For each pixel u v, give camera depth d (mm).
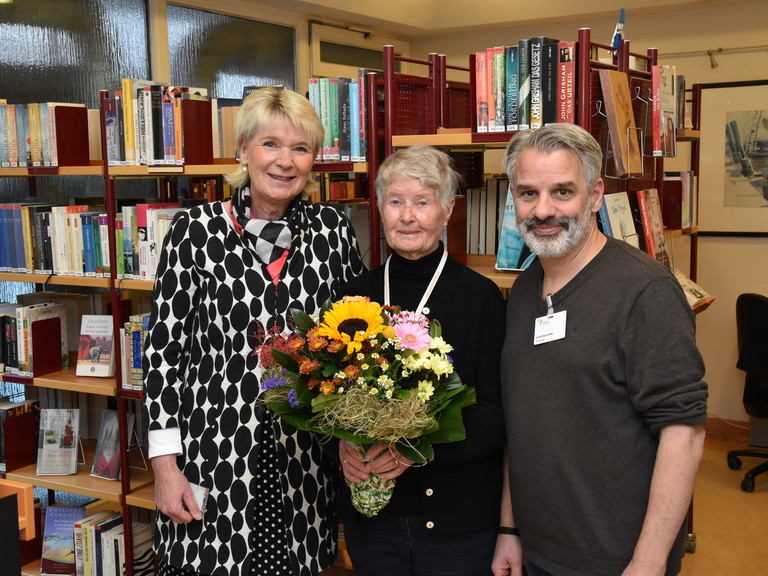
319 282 1983
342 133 2406
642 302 1401
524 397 1549
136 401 3014
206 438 1915
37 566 3062
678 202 3328
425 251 1789
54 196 3738
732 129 5047
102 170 2695
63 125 2793
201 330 1943
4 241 3008
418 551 1731
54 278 2863
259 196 1935
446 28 5805
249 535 1901
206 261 1922
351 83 2375
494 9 5523
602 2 5090
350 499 1813
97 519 2953
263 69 5008
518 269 2297
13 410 3055
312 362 1464
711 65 5051
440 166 1734
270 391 1599
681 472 1374
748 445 4766
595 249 1525
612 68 2234
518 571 1732
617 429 1438
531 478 1537
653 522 1394
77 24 3816
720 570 3205
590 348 1440
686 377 1364
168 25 4305
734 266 5160
